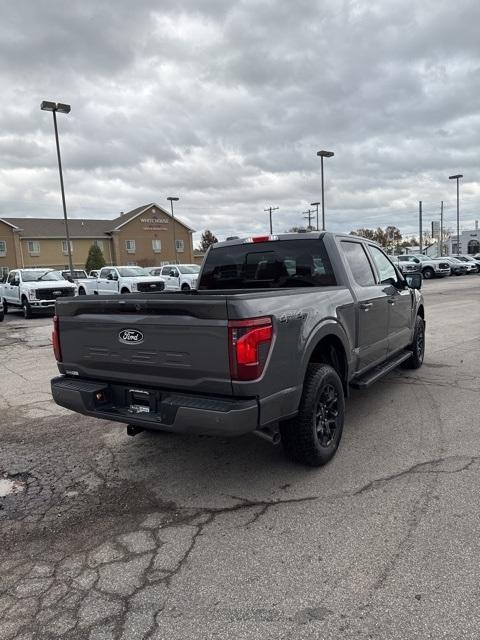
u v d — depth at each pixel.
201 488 3.71
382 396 5.86
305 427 3.71
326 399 3.95
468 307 15.53
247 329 3.09
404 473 3.78
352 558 2.76
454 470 3.79
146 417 3.48
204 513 3.34
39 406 6.04
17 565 2.84
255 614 2.37
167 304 3.27
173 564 2.79
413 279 6.42
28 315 18.11
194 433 3.27
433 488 3.52
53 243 61.81
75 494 3.69
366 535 2.98
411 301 6.55
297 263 4.96
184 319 3.24
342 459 4.10
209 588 2.57
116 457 4.36
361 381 4.80
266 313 3.23
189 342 3.24
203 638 2.23
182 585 2.60
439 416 5.08
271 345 3.24
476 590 2.45
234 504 3.44
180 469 4.05
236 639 2.21
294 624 2.29
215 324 3.13
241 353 3.08
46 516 3.38
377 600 2.42
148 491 3.70
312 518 3.20
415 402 5.58
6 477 4.02
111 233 64.94
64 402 3.92
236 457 4.25
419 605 2.37
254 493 3.58
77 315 3.86
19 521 3.32
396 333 5.91
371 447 4.32
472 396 5.73
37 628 2.34
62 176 26.52
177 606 2.45
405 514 3.19
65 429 5.15
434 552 2.77
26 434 5.03
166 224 68.62
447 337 9.85
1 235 57.72
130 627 2.32
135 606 2.46
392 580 2.55
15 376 7.89
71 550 2.97
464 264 39.91
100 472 4.06
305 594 2.49
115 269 23.28
